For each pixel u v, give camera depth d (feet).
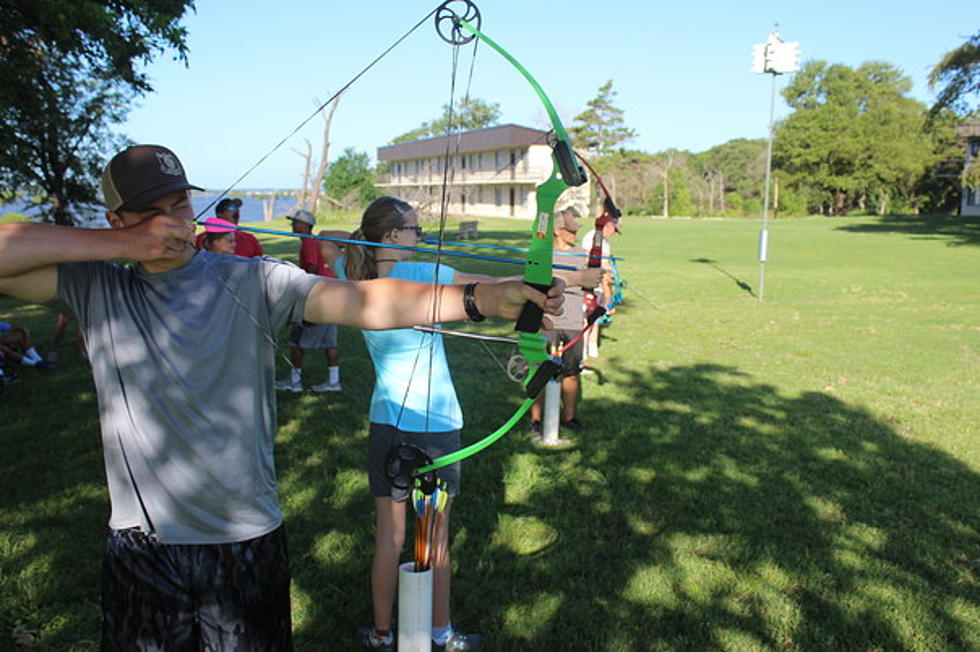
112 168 5.10
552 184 5.44
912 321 34.37
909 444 16.71
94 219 42.73
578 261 16.48
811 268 59.00
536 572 10.77
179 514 5.54
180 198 5.31
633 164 202.80
